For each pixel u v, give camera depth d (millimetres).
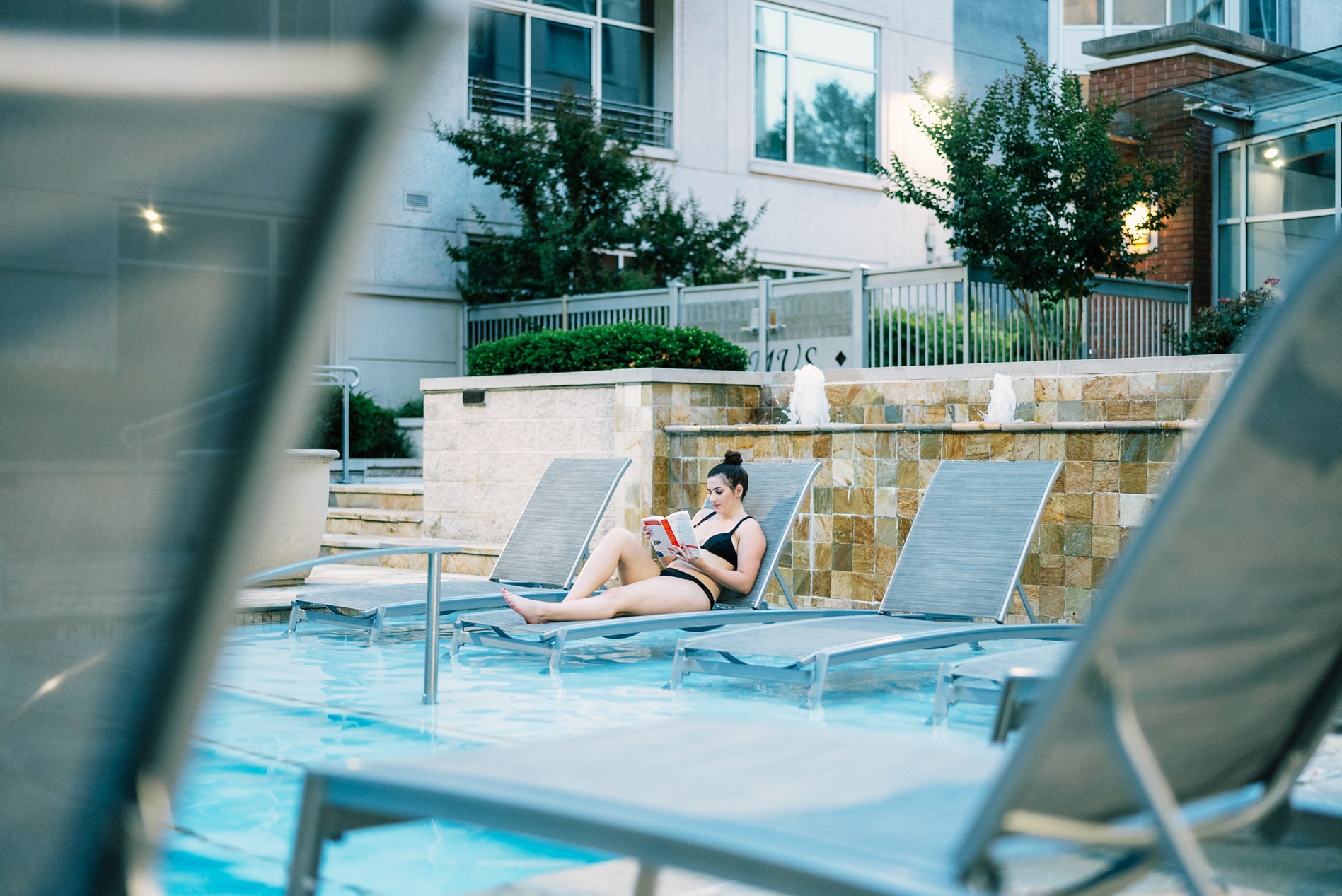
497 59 16250
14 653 641
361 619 6445
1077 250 11867
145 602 643
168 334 602
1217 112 14625
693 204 16047
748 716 4547
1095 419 8352
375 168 579
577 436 9297
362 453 13734
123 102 573
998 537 5738
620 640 6895
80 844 682
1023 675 2121
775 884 1179
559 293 14805
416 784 1381
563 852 2824
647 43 17438
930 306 11000
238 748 3891
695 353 10062
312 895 1425
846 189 18609
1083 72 20438
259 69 568
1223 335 12266
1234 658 1316
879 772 1601
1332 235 1034
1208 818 1533
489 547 9219
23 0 566
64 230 580
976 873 1184
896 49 19094
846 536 7688
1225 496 1117
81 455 612
